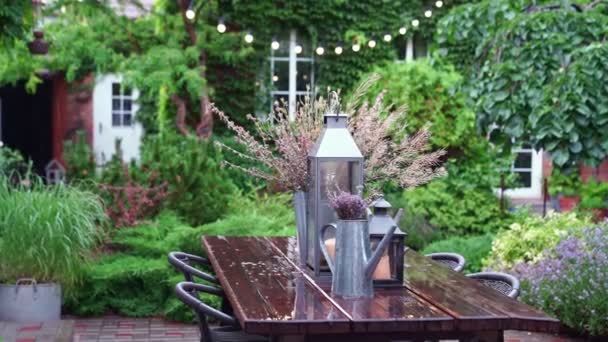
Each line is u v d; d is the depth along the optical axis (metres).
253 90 12.18
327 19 12.31
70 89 12.06
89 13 10.55
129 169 7.43
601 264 5.77
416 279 3.70
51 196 6.26
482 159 10.54
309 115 3.98
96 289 6.62
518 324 2.92
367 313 2.98
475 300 3.22
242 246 4.75
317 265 3.61
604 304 5.61
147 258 6.92
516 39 6.84
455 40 7.61
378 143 3.94
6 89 15.77
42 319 6.07
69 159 7.80
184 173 7.45
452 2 12.44
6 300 6.03
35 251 6.00
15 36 6.48
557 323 2.91
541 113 6.22
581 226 6.94
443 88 10.80
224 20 12.03
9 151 11.05
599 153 6.24
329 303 3.15
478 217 9.90
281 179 3.98
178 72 10.38
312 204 3.71
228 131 12.12
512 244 6.99
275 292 3.36
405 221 9.15
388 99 10.89
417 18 12.43
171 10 11.20
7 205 6.16
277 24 12.24
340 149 3.64
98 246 7.07
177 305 6.51
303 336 2.89
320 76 12.36
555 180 10.82
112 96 14.13
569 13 6.72
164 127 11.42
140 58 10.30
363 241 3.29
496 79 6.65
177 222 7.14
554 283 5.86
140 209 7.31
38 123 16.00
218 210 7.53
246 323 2.84
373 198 3.85
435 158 4.04
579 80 6.13
